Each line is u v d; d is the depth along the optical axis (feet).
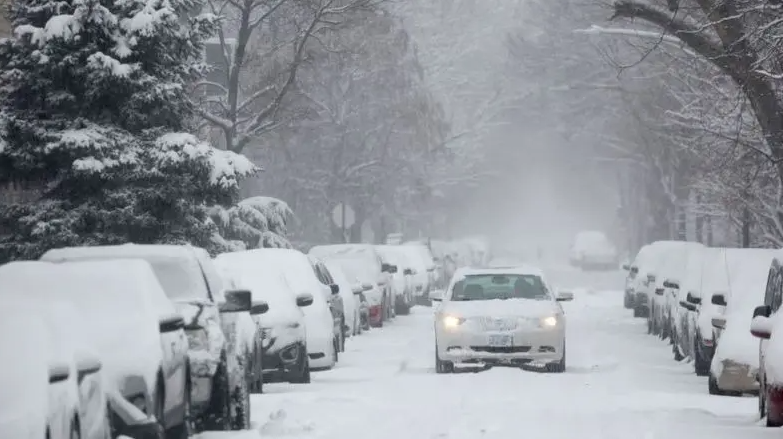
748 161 294.66
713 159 306.96
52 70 213.66
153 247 128.77
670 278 249.96
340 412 139.95
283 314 176.96
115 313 100.58
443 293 209.67
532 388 170.60
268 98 359.05
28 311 77.25
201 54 238.89
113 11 219.61
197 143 218.38
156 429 94.38
